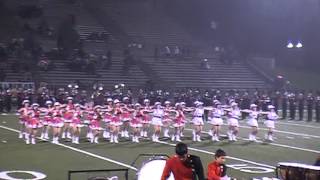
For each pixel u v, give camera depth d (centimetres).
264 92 4659
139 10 6166
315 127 3516
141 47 5456
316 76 5466
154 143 2509
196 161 970
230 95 4278
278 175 1323
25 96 3853
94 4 6059
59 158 2023
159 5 6328
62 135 2634
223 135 2897
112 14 6000
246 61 5581
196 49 5638
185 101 3988
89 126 2544
